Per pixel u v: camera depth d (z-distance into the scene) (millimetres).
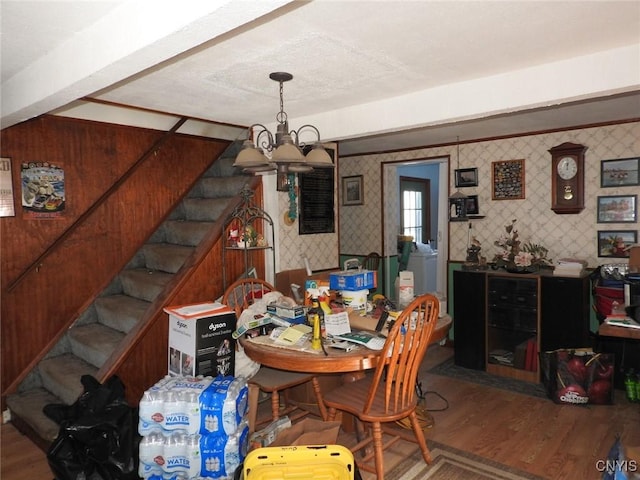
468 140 4645
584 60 2240
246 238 3369
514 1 1632
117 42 1701
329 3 1625
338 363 2158
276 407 2789
